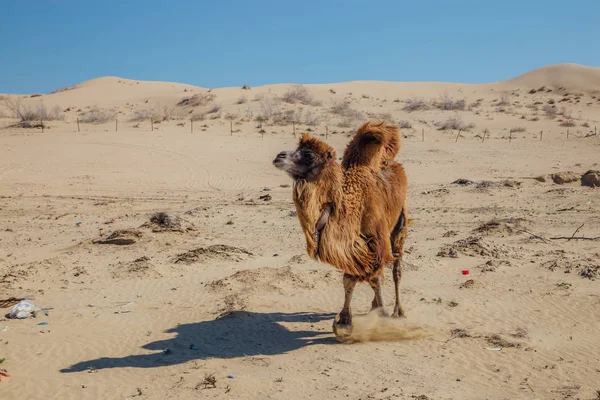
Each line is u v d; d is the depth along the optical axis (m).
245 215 23.72
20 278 13.73
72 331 10.08
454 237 18.19
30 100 89.56
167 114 72.19
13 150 42.47
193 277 13.89
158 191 31.95
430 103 83.38
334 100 84.50
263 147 45.25
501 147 47.38
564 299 11.33
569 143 49.47
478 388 7.30
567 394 7.02
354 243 8.50
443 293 11.98
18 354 8.93
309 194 8.20
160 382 7.78
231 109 73.12
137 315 11.03
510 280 12.85
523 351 8.59
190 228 19.36
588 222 19.95
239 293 12.16
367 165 9.00
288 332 9.86
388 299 11.64
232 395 7.26
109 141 46.03
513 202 25.00
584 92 97.31
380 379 7.65
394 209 9.40
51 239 19.91
